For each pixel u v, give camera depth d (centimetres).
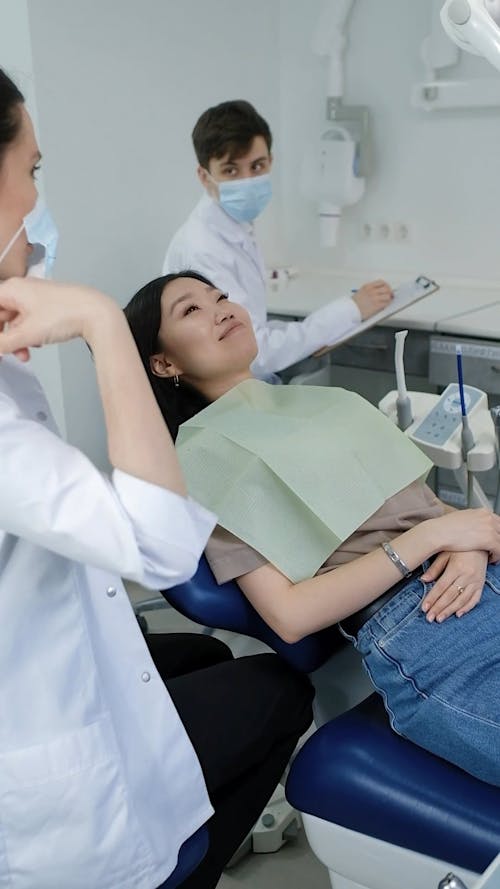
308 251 335
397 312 256
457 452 152
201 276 170
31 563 95
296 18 308
